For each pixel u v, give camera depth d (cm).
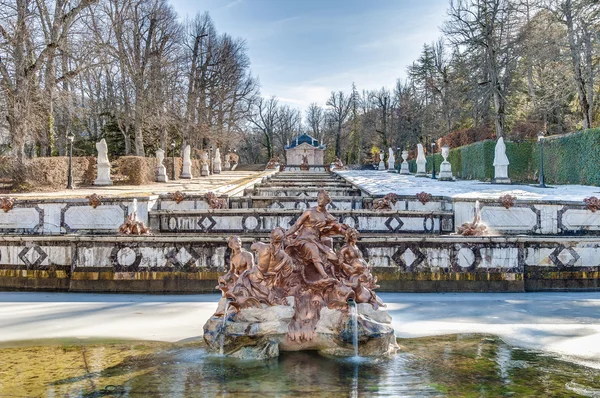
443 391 559
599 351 716
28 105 2911
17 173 2606
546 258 1312
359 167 8656
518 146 3806
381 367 646
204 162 4812
